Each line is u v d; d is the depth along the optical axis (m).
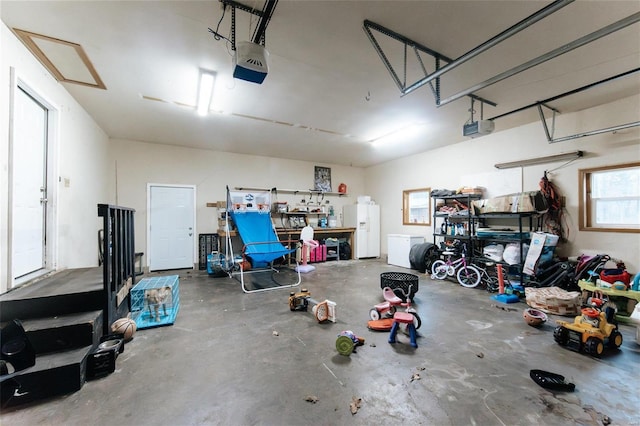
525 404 1.71
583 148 3.98
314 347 2.47
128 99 3.67
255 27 2.31
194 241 6.23
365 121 4.55
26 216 2.70
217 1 2.02
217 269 5.44
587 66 2.86
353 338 2.42
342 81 3.24
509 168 4.89
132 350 2.40
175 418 1.59
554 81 3.18
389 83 3.29
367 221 7.75
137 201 5.71
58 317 2.22
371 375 2.03
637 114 3.50
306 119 4.46
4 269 2.28
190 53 2.67
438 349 2.44
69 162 3.48
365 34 2.42
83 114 3.94
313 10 2.12
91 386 1.88
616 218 3.75
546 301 3.39
